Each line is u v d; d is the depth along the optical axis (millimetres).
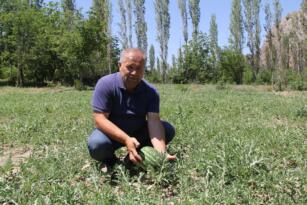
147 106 6465
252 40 75188
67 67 58156
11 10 61656
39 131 10742
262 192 5406
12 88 50125
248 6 74438
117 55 67938
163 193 5406
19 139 9734
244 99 24484
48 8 62844
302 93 37625
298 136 9125
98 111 6242
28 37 56781
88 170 6305
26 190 5516
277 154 7680
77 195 5141
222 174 5574
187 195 5188
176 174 5715
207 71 73062
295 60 91688
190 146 8078
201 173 6152
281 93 37406
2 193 5156
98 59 58406
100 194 5043
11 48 60812
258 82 68375
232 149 6543
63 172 6281
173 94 31391
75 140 9250
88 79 61906
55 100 24312
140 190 5207
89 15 48312
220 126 10734
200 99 23938
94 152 6238
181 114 12789
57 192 5102
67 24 52875
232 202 4859
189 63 72062
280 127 10820
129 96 6348
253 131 9992
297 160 7031
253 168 5785
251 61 76562
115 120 6438
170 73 74812
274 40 83250
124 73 6117
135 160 5781
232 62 74312
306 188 5590
